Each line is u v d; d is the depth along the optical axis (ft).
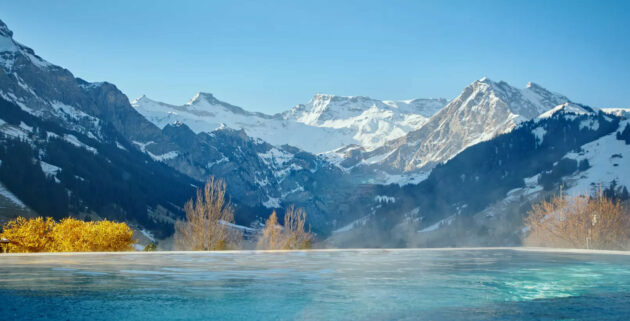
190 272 42.24
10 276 37.11
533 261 59.31
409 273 42.55
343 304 25.89
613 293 30.89
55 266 46.34
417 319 21.89
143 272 41.52
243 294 29.17
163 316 22.39
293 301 26.76
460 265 52.60
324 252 84.79
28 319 21.06
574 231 127.34
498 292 30.94
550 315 22.85
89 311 23.13
